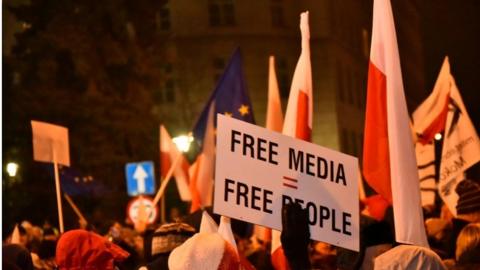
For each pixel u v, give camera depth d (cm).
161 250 504
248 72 4972
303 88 647
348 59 5294
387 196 575
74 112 3297
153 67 3581
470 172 1496
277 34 5025
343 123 5081
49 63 3325
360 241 494
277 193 459
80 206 3130
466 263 505
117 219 3266
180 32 4931
